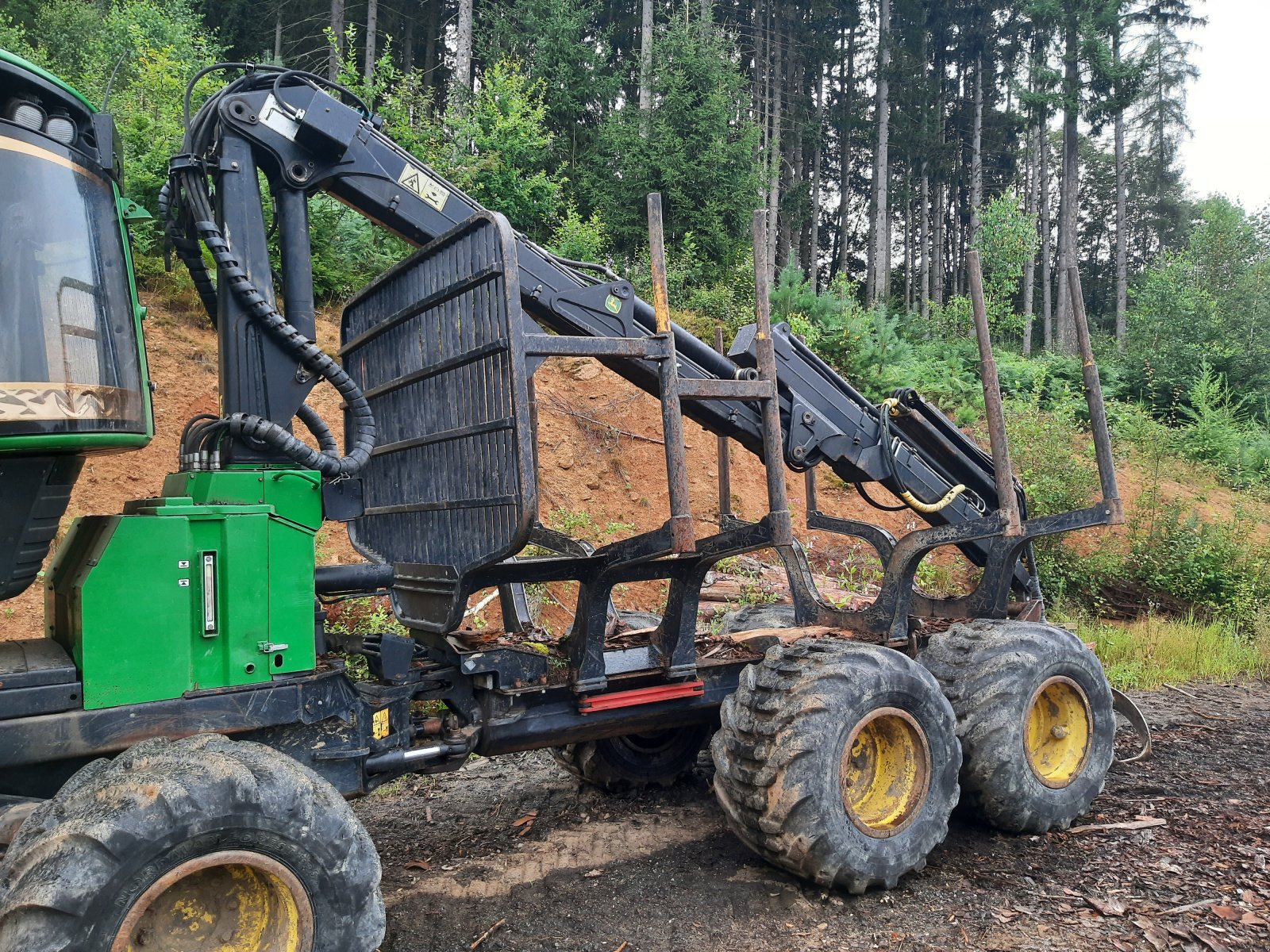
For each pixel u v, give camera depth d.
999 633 5.17
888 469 5.82
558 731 4.45
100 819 2.63
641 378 5.02
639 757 5.67
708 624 8.18
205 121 4.07
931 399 15.61
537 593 8.80
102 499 7.97
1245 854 4.64
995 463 5.23
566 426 11.04
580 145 19.42
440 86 26.72
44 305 2.95
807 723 4.08
